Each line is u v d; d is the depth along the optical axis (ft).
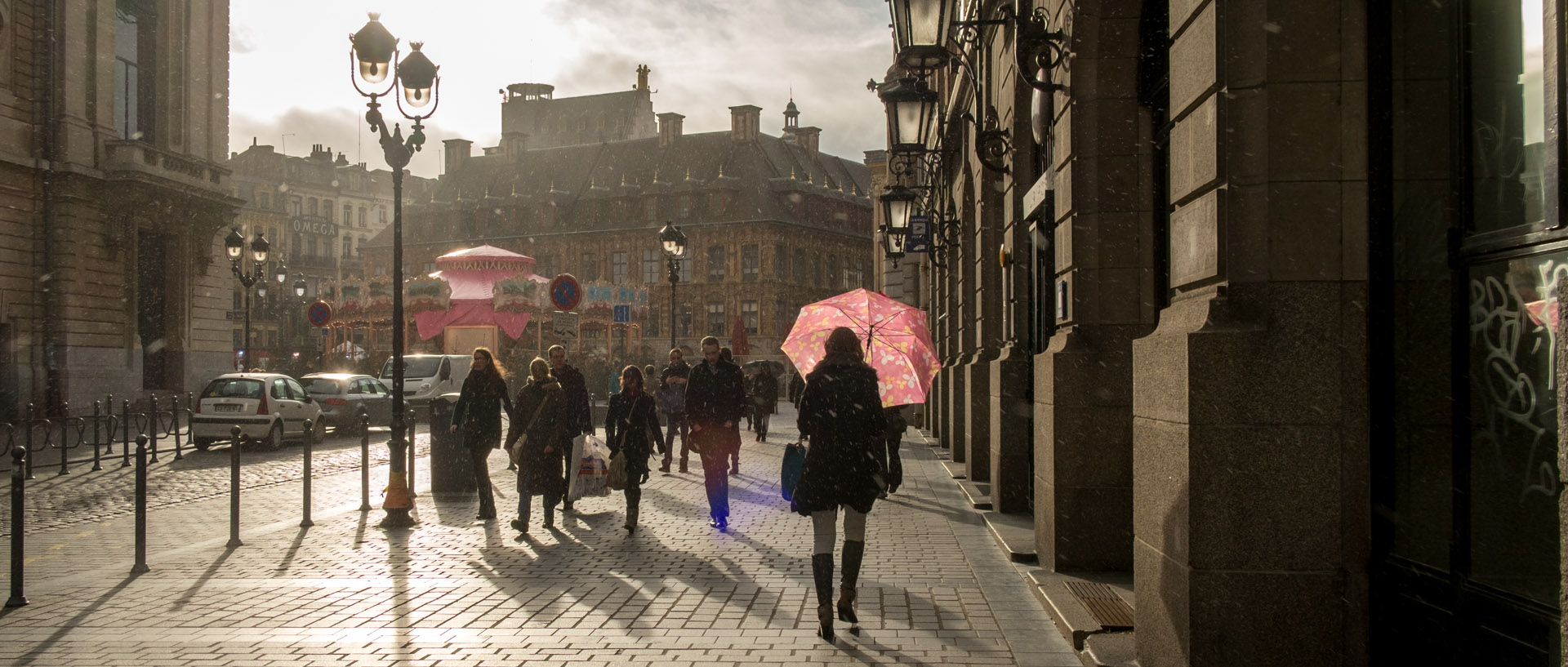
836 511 21.75
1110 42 25.82
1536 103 13.41
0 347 102.63
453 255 146.30
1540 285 13.12
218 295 131.64
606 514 38.17
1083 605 21.67
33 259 105.81
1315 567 15.64
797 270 283.18
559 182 307.78
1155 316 25.66
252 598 24.36
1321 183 15.93
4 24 102.42
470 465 44.09
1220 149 16.44
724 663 18.85
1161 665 16.96
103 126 112.37
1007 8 32.99
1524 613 13.26
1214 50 16.56
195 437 68.95
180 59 125.18
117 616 22.57
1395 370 15.38
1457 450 14.47
